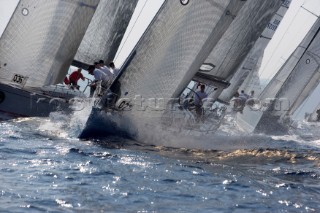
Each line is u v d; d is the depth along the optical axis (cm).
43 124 6575
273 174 4838
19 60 7269
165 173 4397
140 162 4762
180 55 6106
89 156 4816
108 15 8181
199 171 4625
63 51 7369
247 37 8225
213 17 6103
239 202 3659
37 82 7338
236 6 6172
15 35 7238
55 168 4162
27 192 3397
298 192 4131
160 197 3597
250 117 9769
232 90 11050
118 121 6006
